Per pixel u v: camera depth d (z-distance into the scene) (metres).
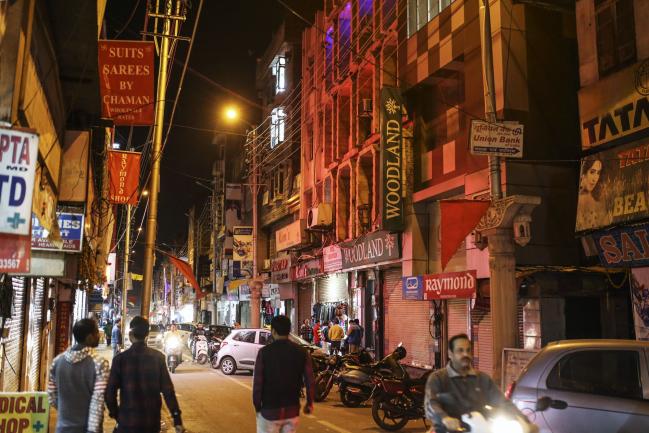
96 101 11.20
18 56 6.00
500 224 11.25
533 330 13.29
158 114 12.41
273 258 38.50
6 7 5.96
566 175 14.55
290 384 5.80
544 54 14.81
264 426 5.73
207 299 65.31
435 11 17.75
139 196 20.14
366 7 22.66
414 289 17.27
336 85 25.02
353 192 23.12
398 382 10.91
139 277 40.16
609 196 11.52
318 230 26.38
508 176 14.09
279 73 36.16
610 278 13.18
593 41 12.67
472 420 4.25
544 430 6.20
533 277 12.98
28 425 5.88
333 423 11.46
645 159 10.87
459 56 16.36
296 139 33.28
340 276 26.33
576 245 14.37
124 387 5.36
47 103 8.80
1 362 8.92
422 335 18.88
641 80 11.33
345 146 25.09
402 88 19.17
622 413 5.84
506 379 9.14
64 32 8.84
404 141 19.02
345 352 21.77
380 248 20.16
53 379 5.28
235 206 46.78
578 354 6.41
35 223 8.10
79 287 21.59
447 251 11.66
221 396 15.10
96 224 16.11
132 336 5.55
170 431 10.38
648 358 6.07
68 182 10.48
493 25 14.84
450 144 17.03
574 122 14.77
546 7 14.33
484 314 15.80
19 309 10.72
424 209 18.72
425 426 11.51
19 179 4.53
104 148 14.79
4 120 5.88
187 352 32.94
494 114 11.60
